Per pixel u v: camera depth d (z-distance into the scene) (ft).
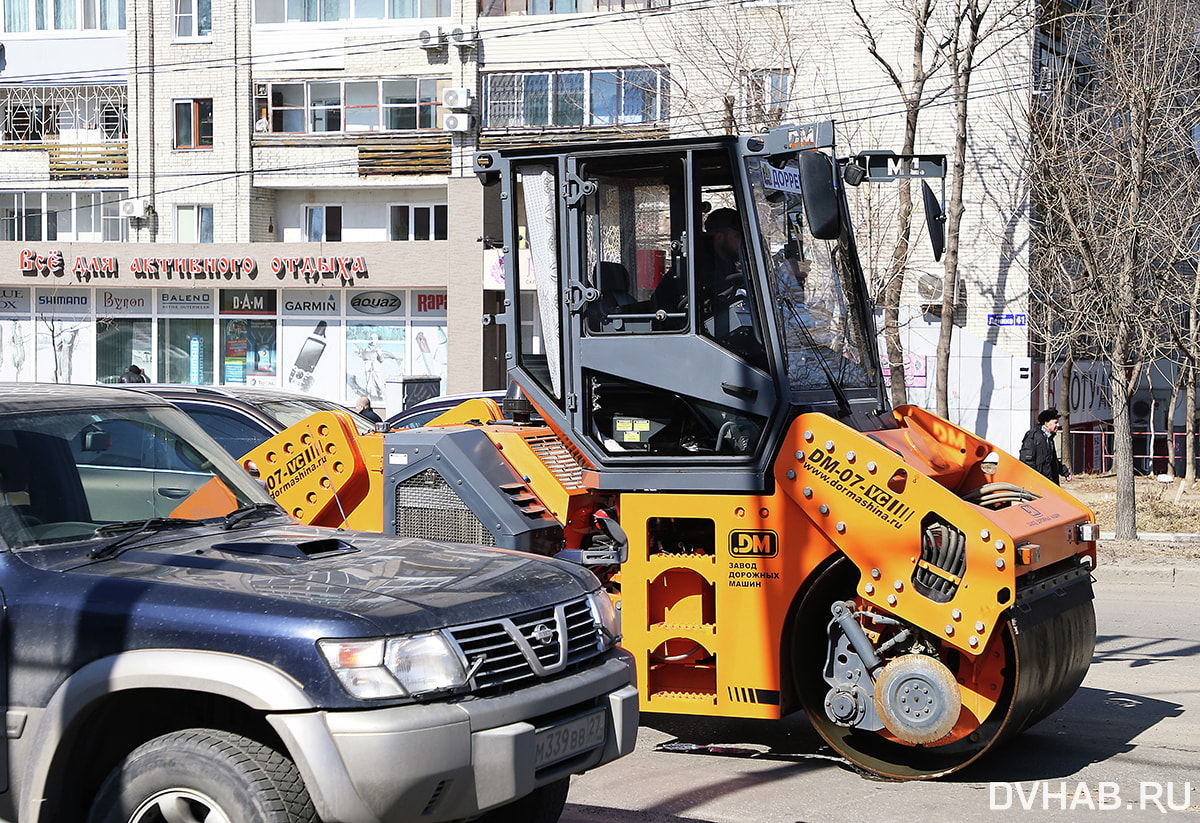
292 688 12.50
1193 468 78.18
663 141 21.54
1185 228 59.21
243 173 112.57
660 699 21.97
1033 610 20.36
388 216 113.60
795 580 20.97
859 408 23.27
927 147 89.35
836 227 19.26
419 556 15.31
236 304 112.57
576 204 22.25
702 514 21.52
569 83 103.91
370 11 110.32
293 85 111.75
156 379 114.11
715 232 21.53
